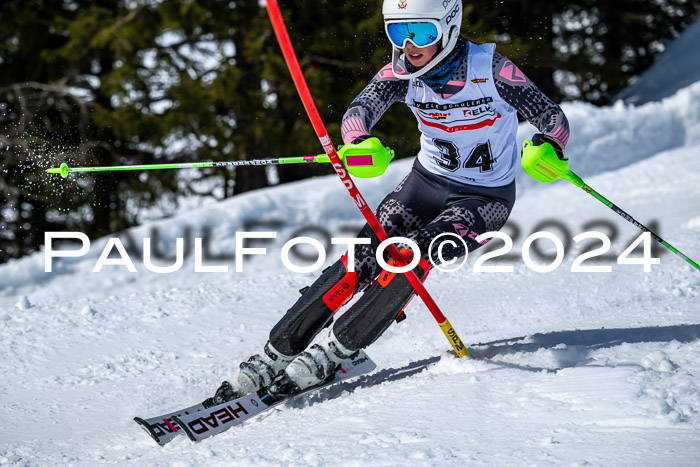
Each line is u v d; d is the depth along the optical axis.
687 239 10.41
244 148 23.84
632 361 5.23
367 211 5.21
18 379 7.31
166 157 25.59
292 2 22.86
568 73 30.09
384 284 5.35
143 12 23.34
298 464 4.11
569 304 8.14
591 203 14.34
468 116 5.54
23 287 11.59
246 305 9.51
